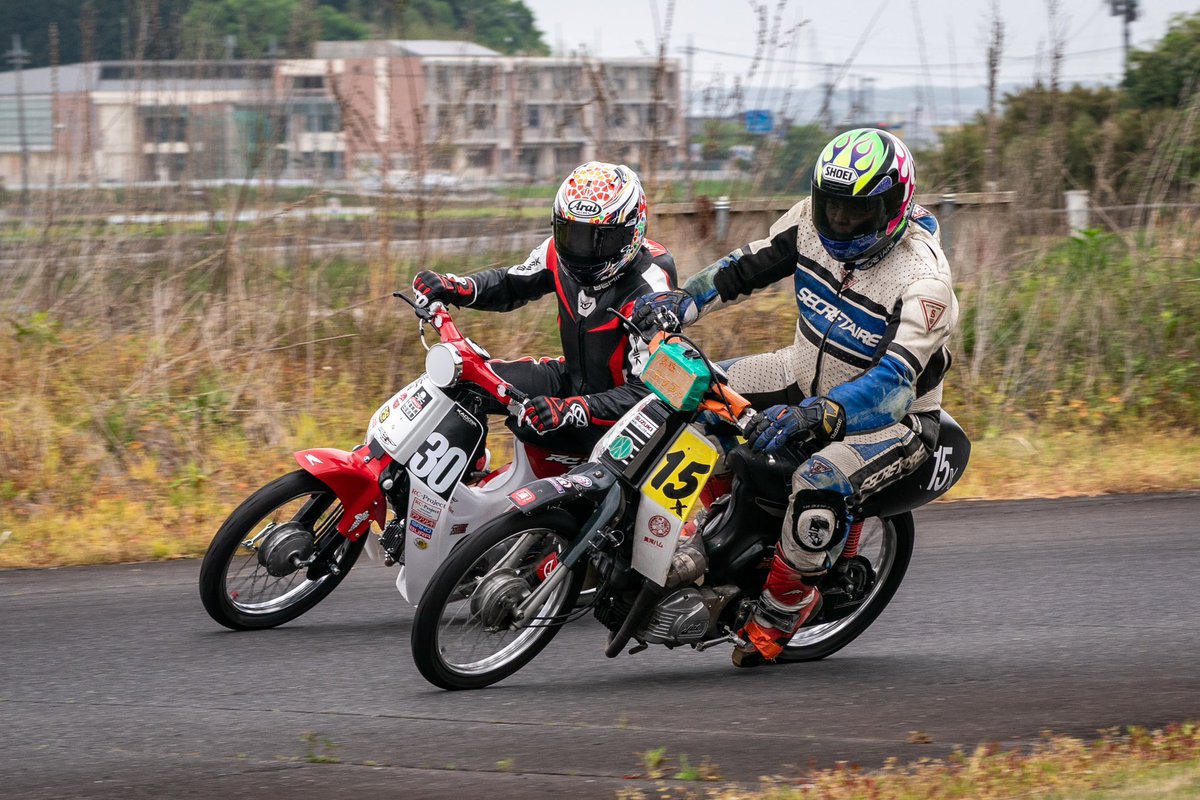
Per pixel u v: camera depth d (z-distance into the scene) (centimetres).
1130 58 4625
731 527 1720
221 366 3130
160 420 2953
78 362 3164
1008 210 3819
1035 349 3541
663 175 3491
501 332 3284
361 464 1856
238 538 1859
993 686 1716
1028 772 1273
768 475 1681
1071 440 3181
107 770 1384
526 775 1359
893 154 1565
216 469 2794
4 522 2475
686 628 1688
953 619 2034
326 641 1881
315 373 3228
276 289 3375
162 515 2544
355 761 1409
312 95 3400
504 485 1833
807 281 1716
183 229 3422
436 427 1800
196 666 1759
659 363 1644
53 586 2150
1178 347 3541
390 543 1886
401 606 2069
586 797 1288
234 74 3425
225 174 3441
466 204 3381
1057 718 1576
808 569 1659
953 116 3978
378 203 3350
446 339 1800
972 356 3509
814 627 1889
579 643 1916
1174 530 2534
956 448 1791
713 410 1623
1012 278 3700
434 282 1873
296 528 1880
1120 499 2794
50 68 3434
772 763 1398
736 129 3522
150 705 1605
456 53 3356
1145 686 1709
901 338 1564
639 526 1653
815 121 3488
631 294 1830
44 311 3303
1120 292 3622
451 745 1462
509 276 1966
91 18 3444
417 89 3334
